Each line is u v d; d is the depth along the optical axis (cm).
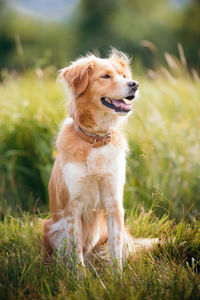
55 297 321
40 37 2344
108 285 326
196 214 472
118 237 395
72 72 405
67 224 393
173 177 549
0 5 2630
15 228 445
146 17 2336
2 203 562
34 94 704
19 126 648
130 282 333
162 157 569
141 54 2053
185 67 704
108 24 2269
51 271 357
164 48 2128
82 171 386
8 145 650
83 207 405
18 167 622
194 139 584
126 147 419
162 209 513
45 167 596
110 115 401
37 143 630
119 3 2395
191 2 2484
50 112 651
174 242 405
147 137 588
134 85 387
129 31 2197
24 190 613
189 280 334
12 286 332
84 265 383
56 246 405
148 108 658
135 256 393
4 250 397
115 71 403
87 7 2475
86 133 398
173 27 2308
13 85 768
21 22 2453
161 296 310
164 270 361
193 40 2236
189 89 695
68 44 2222
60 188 400
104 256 408
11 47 2347
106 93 393
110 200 401
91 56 426
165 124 620
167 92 702
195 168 556
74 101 404
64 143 399
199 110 639
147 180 549
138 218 468
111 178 393
